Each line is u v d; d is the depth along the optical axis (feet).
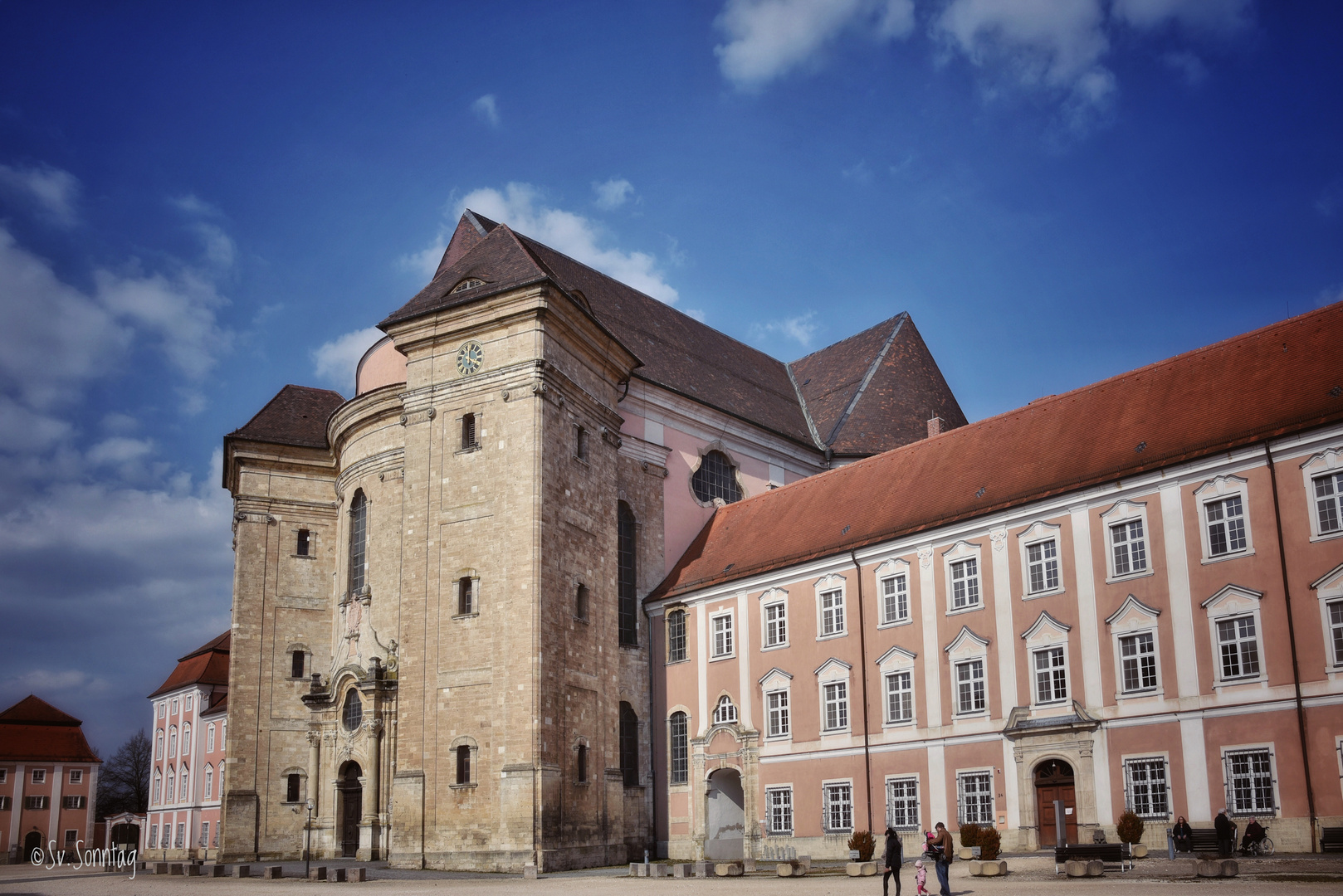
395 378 192.24
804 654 159.94
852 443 230.89
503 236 183.11
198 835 286.66
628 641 181.27
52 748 368.48
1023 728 133.49
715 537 192.13
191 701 305.12
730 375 231.09
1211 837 113.39
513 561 155.94
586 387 176.04
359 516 190.39
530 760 147.43
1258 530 119.65
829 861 147.13
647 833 174.40
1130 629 127.34
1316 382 124.16
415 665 159.94
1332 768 110.83
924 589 147.33
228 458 214.69
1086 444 142.10
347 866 155.43
